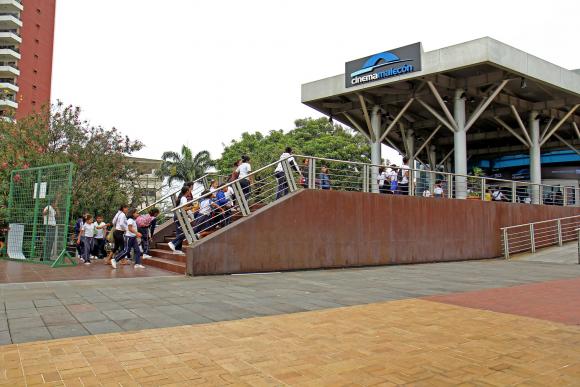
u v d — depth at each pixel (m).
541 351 4.73
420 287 9.37
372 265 14.09
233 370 4.03
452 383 3.80
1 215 15.45
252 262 11.52
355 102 23.66
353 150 36.81
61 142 19.12
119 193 19.95
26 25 49.06
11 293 7.73
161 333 5.21
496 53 17.92
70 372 3.90
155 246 14.38
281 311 6.60
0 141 17.86
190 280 9.84
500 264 15.36
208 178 20.67
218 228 12.84
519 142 31.20
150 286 8.80
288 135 41.53
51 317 5.93
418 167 33.19
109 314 6.16
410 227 15.25
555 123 26.97
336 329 5.55
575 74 21.64
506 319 6.29
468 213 17.27
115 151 20.14
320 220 12.95
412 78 19.55
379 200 14.48
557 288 9.41
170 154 43.16
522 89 22.14
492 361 4.38
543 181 31.48
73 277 9.88
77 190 17.92
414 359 4.42
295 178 13.88
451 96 22.16
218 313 6.37
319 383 3.76
